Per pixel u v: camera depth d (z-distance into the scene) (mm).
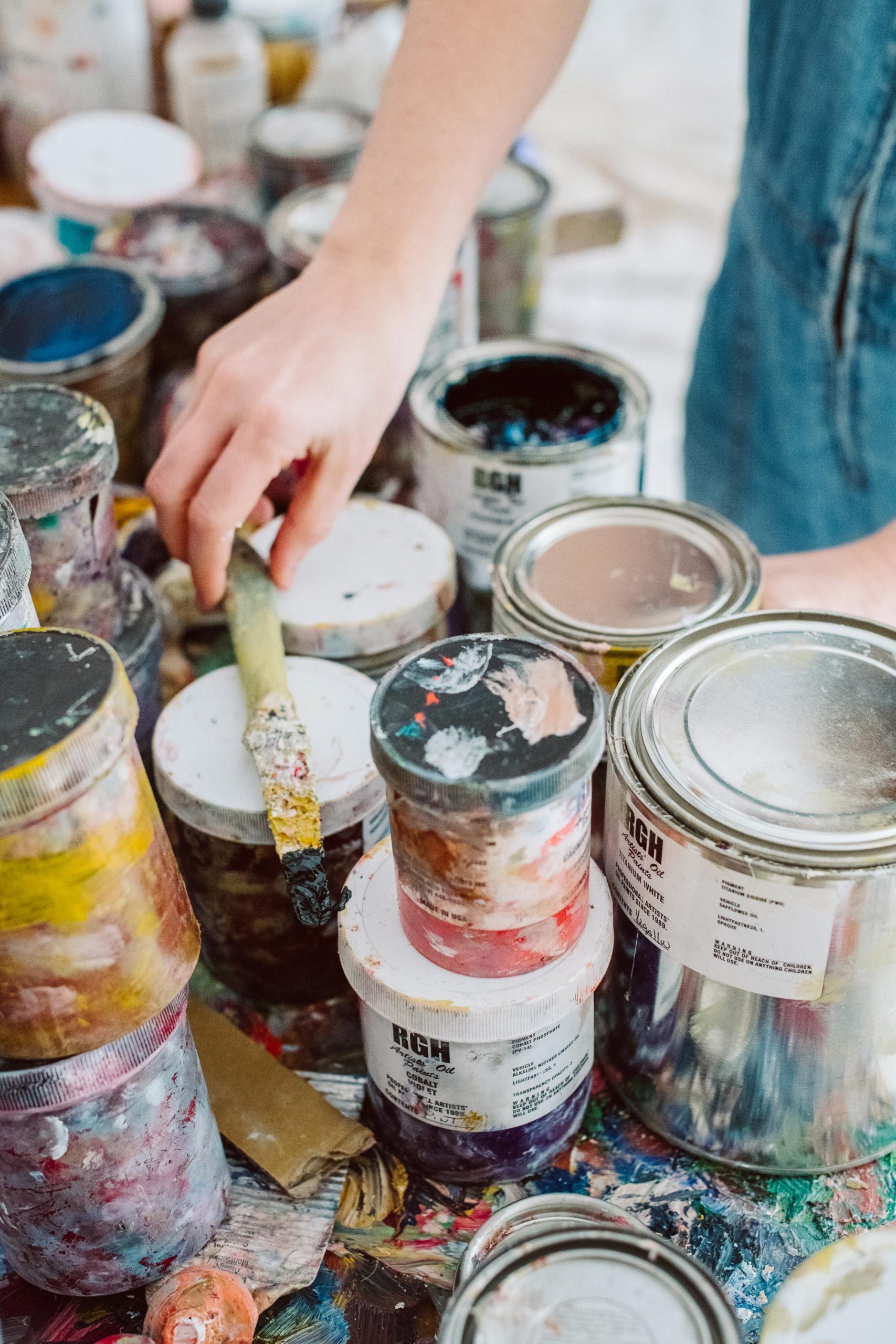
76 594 801
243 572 895
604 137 3303
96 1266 624
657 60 3617
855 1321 530
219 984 837
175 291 1207
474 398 1060
